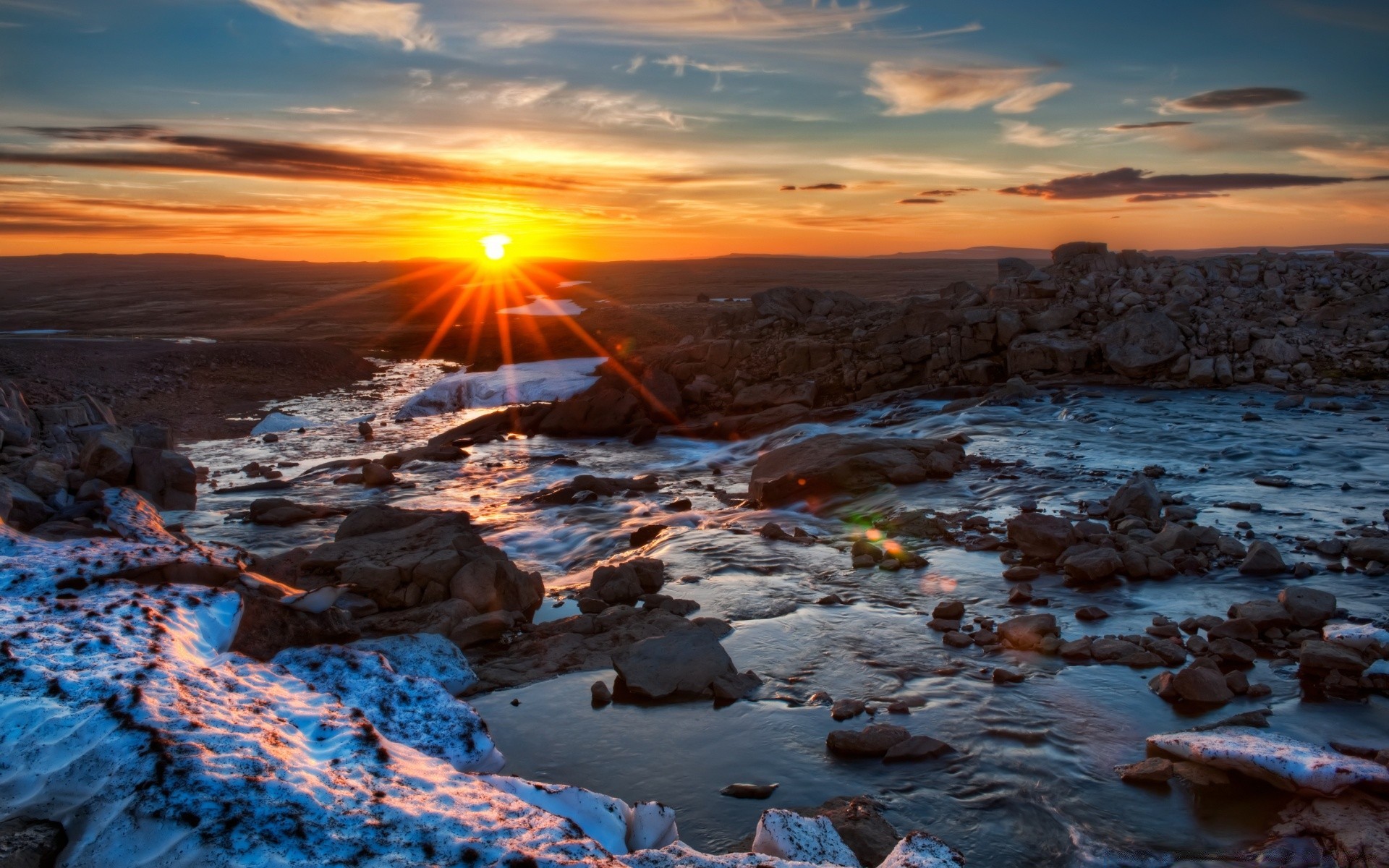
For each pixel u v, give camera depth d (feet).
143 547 24.44
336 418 88.17
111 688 15.52
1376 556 28.17
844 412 67.56
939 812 16.19
